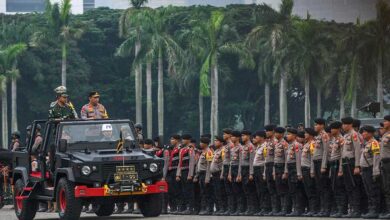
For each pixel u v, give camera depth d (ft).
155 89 496.64
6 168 161.38
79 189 106.93
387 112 468.34
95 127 114.11
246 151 123.75
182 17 496.64
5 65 427.74
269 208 122.01
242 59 396.16
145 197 113.60
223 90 472.44
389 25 362.94
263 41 422.82
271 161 119.55
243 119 488.02
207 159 131.23
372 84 370.53
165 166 136.87
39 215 135.03
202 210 132.16
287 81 389.39
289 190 117.19
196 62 433.48
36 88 486.38
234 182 125.90
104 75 514.27
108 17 521.65
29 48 472.03
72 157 109.29
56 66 488.02
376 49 362.33
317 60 375.45
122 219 111.75
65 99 117.91
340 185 108.88
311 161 112.68
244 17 493.77
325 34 377.09
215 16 393.09
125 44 395.34
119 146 112.16
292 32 379.14
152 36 394.11
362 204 108.58
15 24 491.31
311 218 107.86
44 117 492.95
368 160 104.83
